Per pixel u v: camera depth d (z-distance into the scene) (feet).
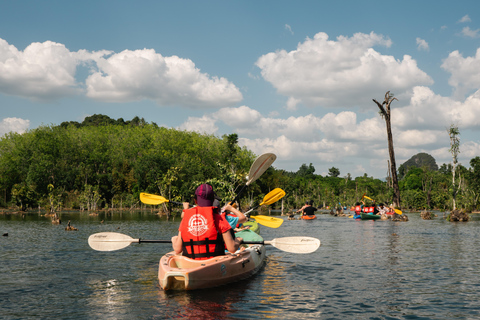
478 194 182.09
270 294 18.39
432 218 102.47
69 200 196.75
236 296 17.92
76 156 248.93
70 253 32.71
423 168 319.88
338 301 17.39
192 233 19.54
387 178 196.65
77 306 16.51
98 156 256.52
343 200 210.38
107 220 91.81
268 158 31.53
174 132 284.00
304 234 51.83
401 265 26.81
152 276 22.75
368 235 50.62
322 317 15.12
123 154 266.98
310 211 100.27
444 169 398.62
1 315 15.37
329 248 36.37
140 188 215.92
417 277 22.72
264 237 48.03
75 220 91.91
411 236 49.03
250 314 15.33
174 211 135.64
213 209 19.63
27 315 15.34
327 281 21.45
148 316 15.06
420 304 17.06
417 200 179.63
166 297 17.72
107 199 231.09
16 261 28.50
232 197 77.46
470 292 19.22
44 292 18.98
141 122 479.82
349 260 28.89
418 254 32.24
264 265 26.66
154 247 36.55
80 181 222.48
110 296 18.07
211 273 19.02
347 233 53.98
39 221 89.10
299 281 21.36
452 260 29.07
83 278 22.25
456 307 16.66
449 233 53.83
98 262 27.86
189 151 256.73
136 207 209.15
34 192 173.37
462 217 88.28
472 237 47.62
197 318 14.82
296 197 217.56
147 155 215.51
